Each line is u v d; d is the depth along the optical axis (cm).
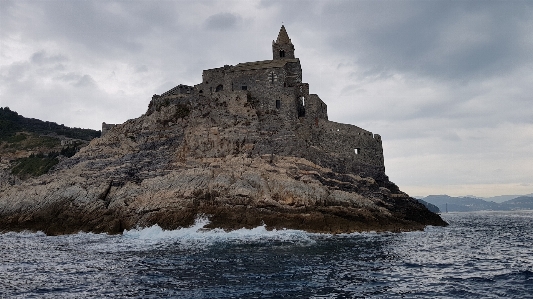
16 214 7181
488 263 3884
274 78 8050
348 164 7806
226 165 6850
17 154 13212
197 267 3631
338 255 4191
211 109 7719
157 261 3984
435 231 7200
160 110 8194
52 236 6381
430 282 3061
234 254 4262
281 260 3903
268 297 2658
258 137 7344
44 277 3391
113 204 6719
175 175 6775
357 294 2725
